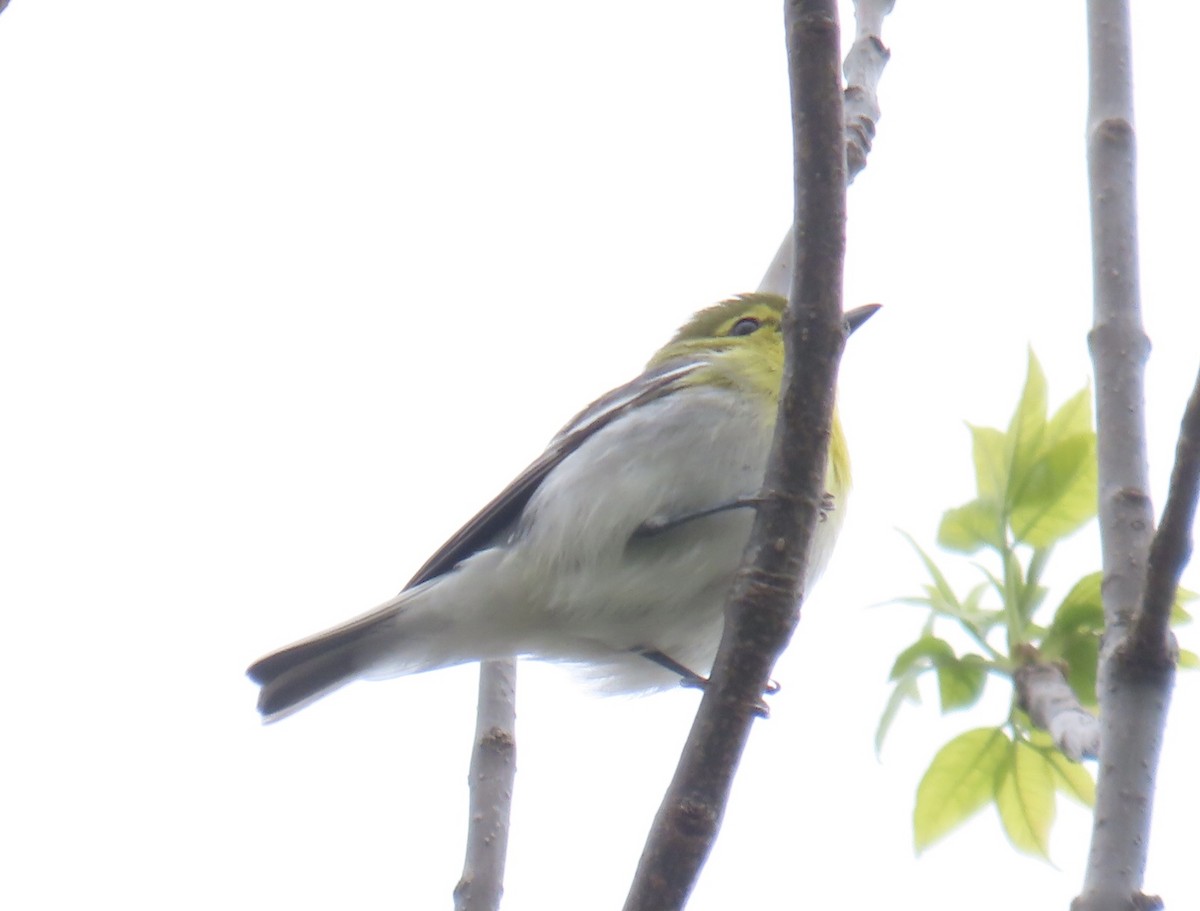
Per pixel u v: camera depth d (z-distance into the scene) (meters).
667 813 6.87
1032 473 9.61
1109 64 8.69
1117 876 6.20
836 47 7.18
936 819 9.16
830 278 7.15
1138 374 7.82
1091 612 9.20
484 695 9.65
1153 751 6.48
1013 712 9.20
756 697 7.02
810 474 7.16
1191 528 6.45
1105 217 8.25
